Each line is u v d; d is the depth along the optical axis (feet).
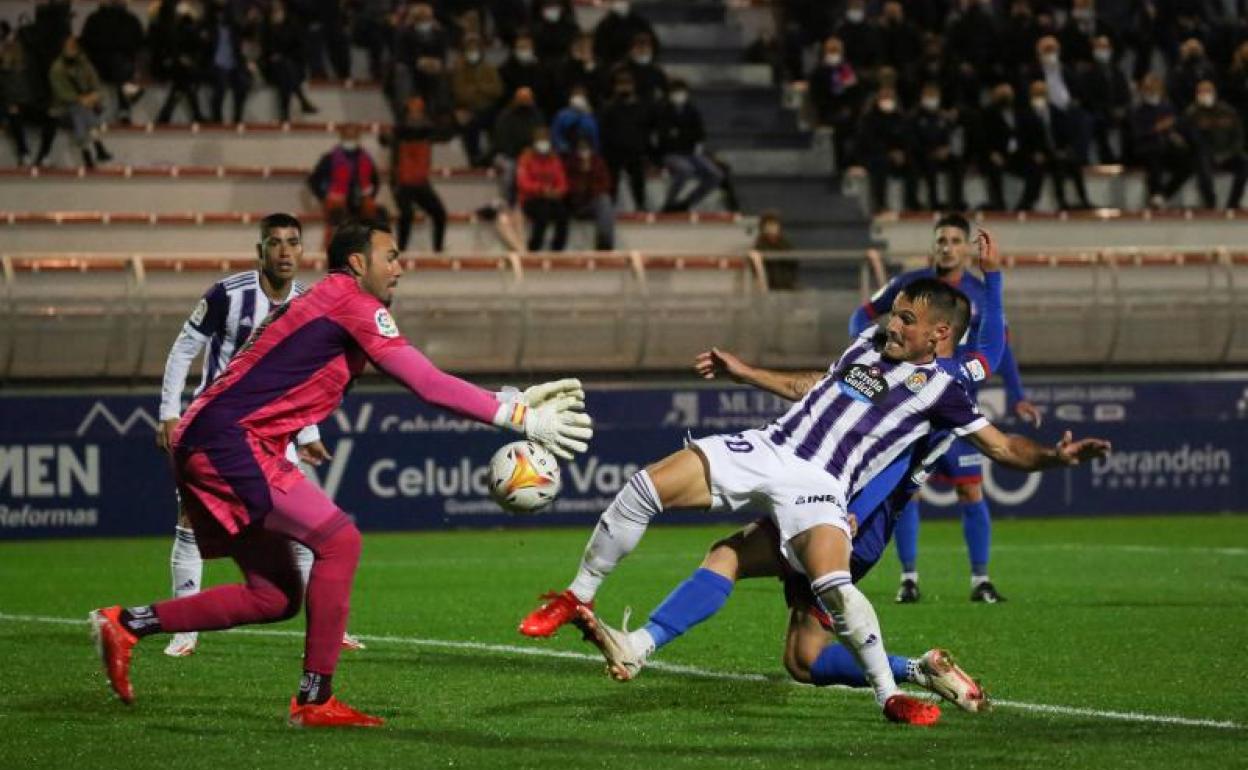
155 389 176.35
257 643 87.81
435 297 182.09
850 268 205.77
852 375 65.72
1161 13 248.32
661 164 219.41
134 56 215.92
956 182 225.35
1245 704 68.85
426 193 201.16
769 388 72.23
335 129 220.64
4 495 169.58
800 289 196.24
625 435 182.91
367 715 64.69
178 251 204.95
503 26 229.86
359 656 83.82
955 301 65.57
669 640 65.21
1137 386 192.13
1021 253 203.51
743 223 218.18
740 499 64.80
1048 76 231.50
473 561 143.43
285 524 61.93
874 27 232.94
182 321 176.24
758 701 69.46
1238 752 58.13
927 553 148.56
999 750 58.44
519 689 72.90
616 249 214.48
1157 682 75.00
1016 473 189.88
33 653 83.66
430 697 70.54
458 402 61.72
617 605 110.32
